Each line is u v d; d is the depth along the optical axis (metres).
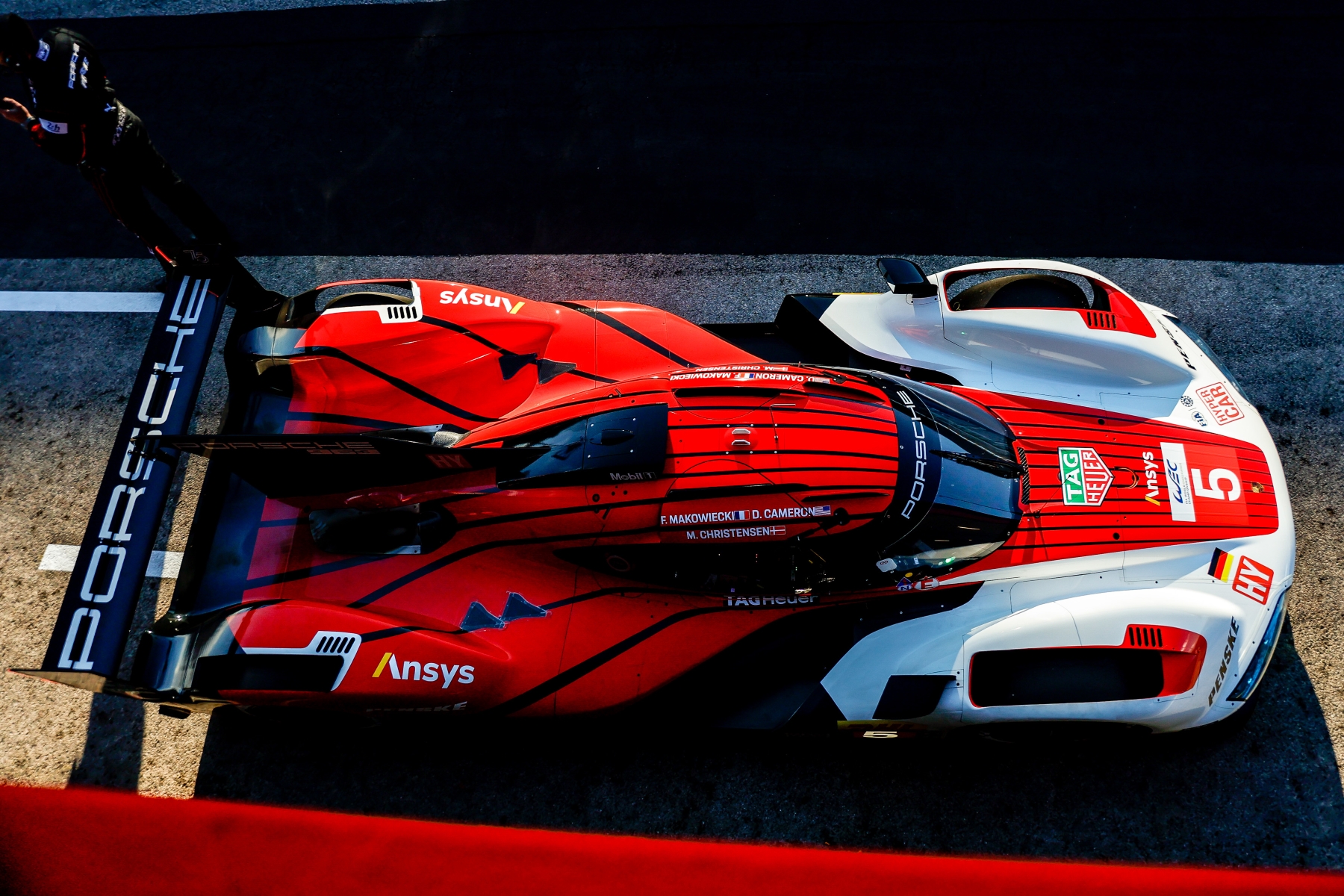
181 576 3.80
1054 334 4.32
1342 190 5.85
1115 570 3.86
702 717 3.86
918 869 4.12
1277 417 5.16
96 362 5.61
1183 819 4.15
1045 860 4.11
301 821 4.33
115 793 4.38
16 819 4.36
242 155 6.33
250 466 3.39
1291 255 5.66
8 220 6.13
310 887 4.24
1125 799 4.19
